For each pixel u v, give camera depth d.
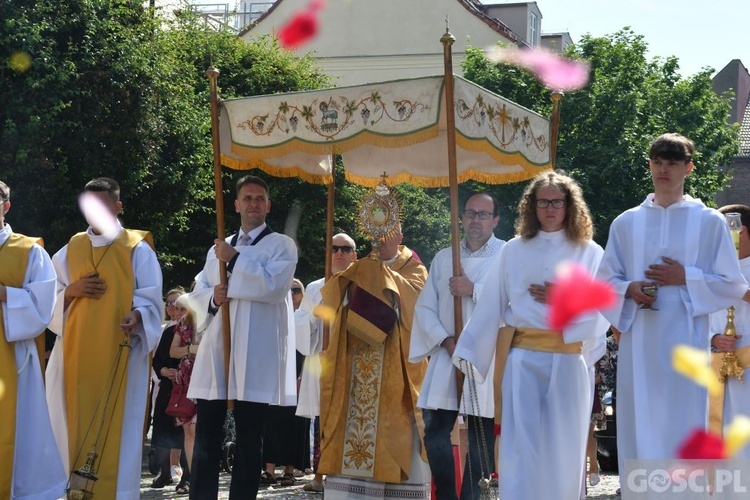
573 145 28.14
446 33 6.90
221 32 27.42
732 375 6.77
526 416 6.17
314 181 8.74
